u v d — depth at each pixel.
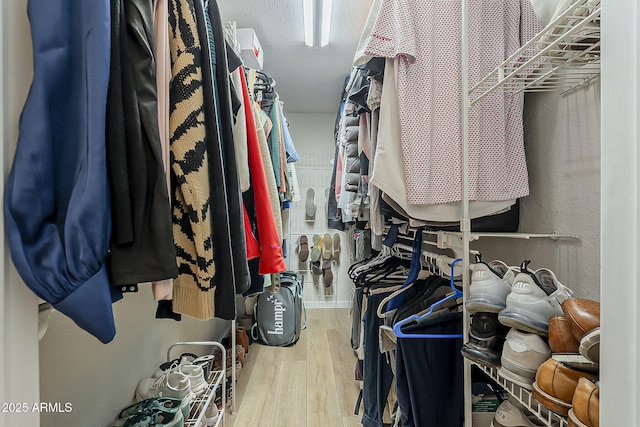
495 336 0.74
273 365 2.18
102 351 0.96
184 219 0.62
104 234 0.40
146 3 0.50
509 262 1.19
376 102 1.20
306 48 2.18
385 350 1.18
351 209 1.82
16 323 0.38
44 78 0.38
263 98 1.75
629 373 0.32
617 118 0.34
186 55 0.63
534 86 0.99
